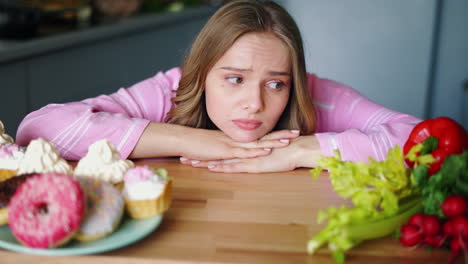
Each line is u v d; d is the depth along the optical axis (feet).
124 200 2.53
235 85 3.68
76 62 8.30
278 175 3.58
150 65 11.00
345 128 4.86
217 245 2.46
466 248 2.26
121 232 2.43
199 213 2.83
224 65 3.63
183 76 4.13
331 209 2.35
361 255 2.40
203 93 4.18
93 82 8.86
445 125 2.96
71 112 3.85
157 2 11.74
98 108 4.08
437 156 2.85
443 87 10.05
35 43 7.15
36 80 7.38
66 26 8.73
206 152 3.70
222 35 3.58
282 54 3.61
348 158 3.68
